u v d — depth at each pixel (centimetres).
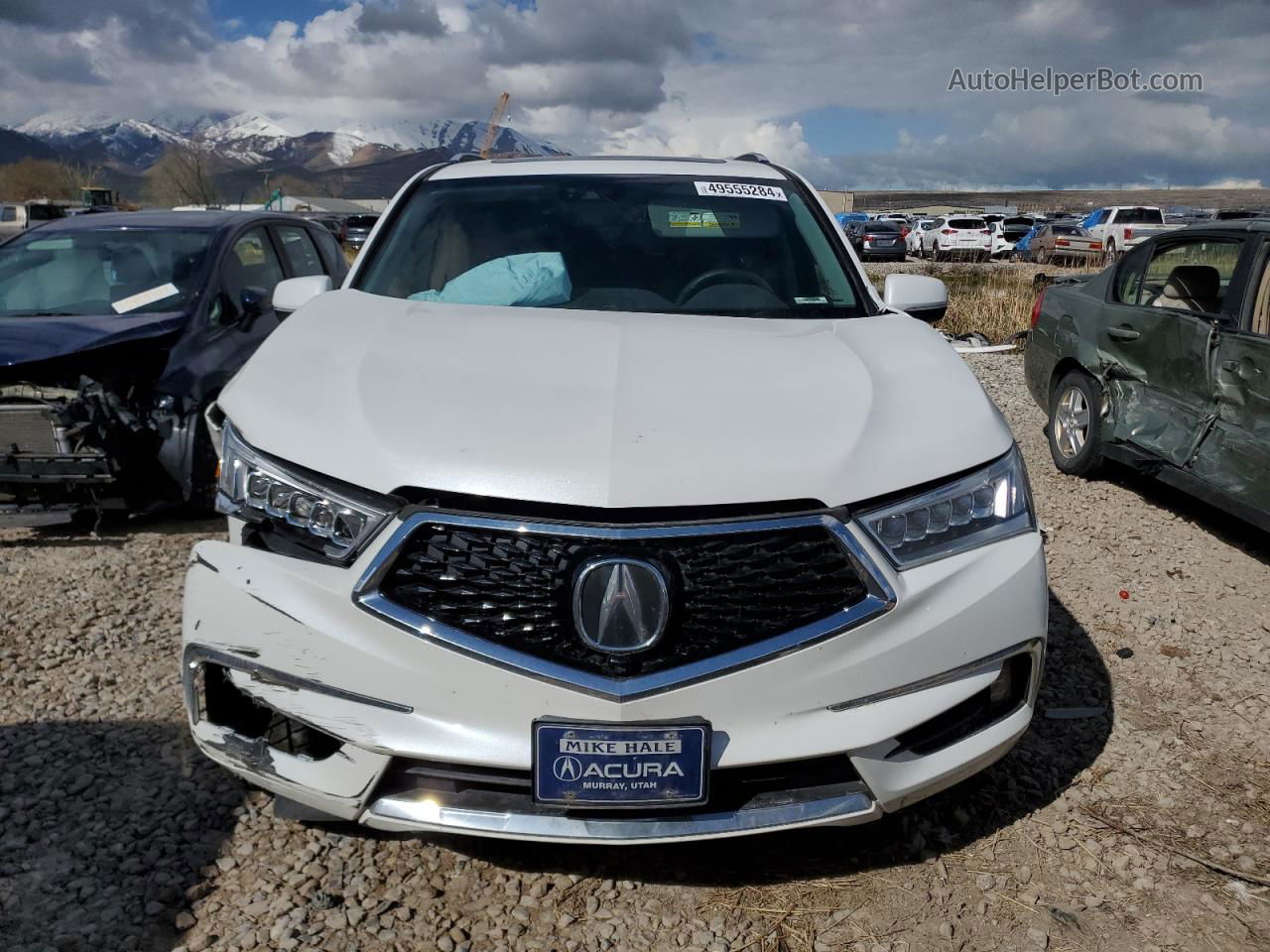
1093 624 423
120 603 432
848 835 275
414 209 376
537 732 212
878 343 292
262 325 619
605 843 220
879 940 237
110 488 501
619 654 212
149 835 266
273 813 272
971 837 276
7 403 487
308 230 761
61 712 333
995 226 3372
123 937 229
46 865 253
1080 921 246
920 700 229
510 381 250
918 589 228
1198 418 521
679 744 213
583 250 350
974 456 243
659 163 408
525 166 401
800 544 220
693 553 215
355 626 221
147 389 519
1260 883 261
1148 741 329
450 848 265
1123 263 627
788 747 220
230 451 247
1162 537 535
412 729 219
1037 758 317
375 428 232
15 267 600
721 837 223
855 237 3362
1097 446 611
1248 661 392
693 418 234
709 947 233
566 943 233
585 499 213
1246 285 503
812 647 220
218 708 243
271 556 231
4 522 496
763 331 300
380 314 307
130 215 667
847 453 229
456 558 217
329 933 233
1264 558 511
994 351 1131
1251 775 311
